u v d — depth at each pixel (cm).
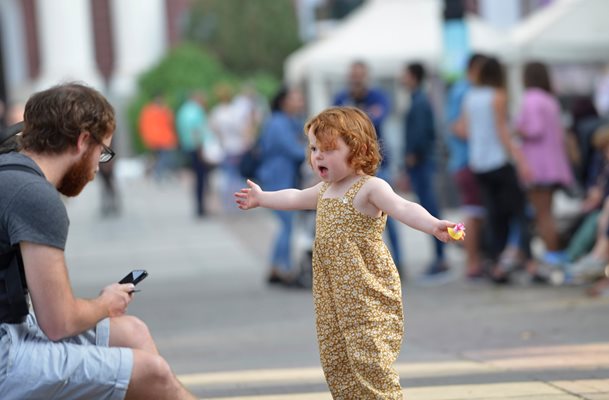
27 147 593
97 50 5731
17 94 5241
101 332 617
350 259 640
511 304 1345
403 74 1605
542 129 1534
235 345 1142
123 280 623
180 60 4769
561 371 898
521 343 1063
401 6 2809
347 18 4966
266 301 1476
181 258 2028
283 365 1001
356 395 652
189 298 1538
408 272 1703
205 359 1062
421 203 1596
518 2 3762
